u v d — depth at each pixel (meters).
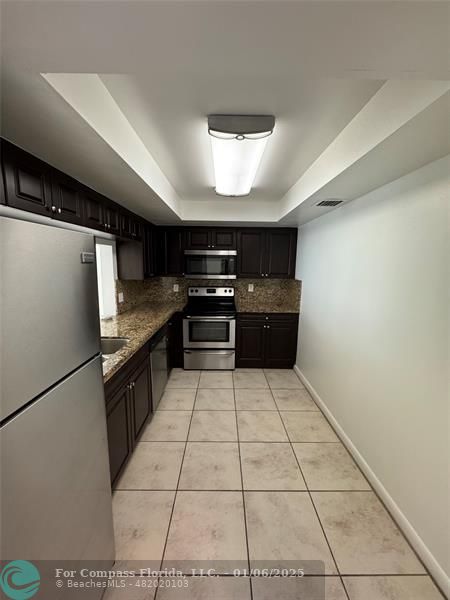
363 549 1.49
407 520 1.56
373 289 1.96
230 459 2.15
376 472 1.87
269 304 4.33
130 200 2.33
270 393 3.26
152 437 2.40
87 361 1.09
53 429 0.87
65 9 0.61
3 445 0.69
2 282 0.67
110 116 1.29
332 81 1.16
